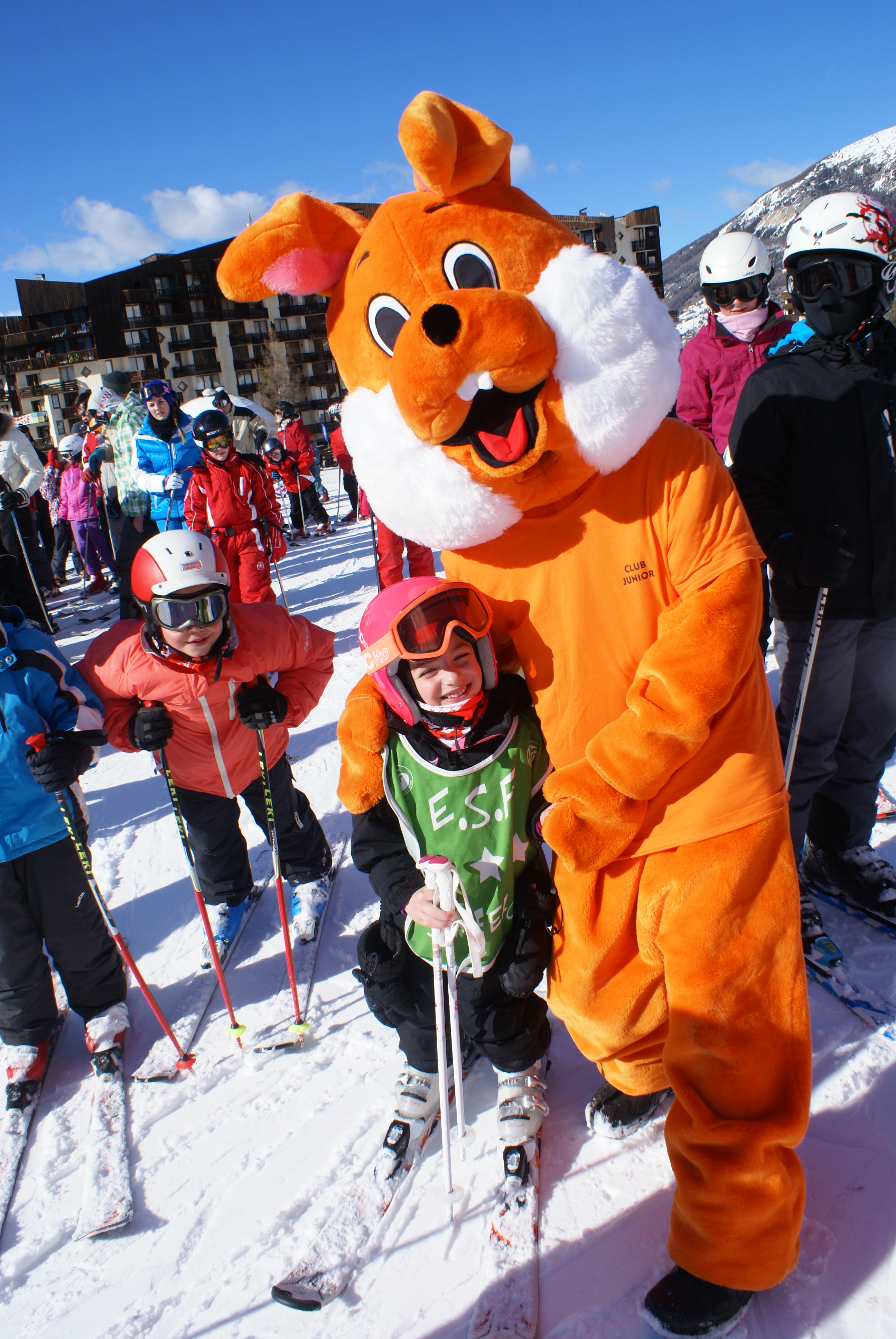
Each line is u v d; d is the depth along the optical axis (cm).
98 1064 255
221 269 169
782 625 248
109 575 1173
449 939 172
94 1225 202
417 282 149
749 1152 146
